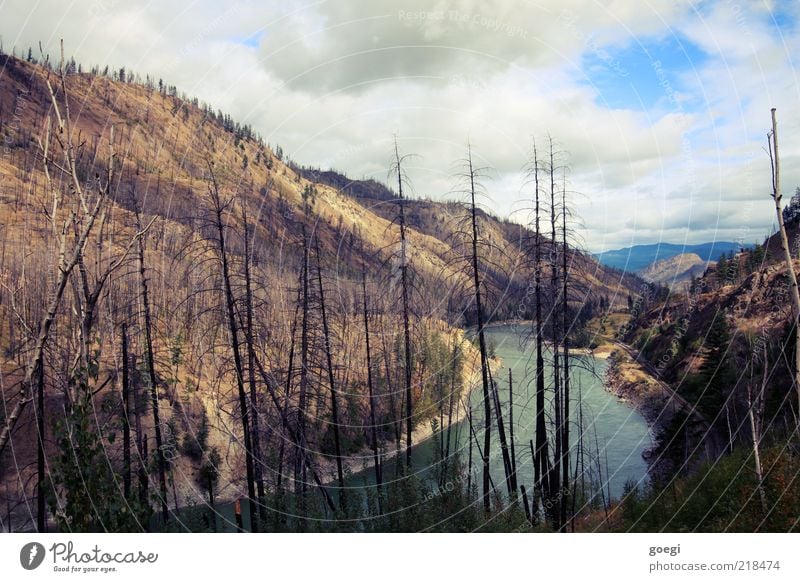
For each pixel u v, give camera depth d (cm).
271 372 2039
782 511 1315
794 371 1673
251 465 1720
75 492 943
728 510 1491
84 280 926
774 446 1655
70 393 981
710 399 2809
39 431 1222
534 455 1925
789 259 1210
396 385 3084
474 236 1819
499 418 2039
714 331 3067
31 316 2539
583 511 2055
